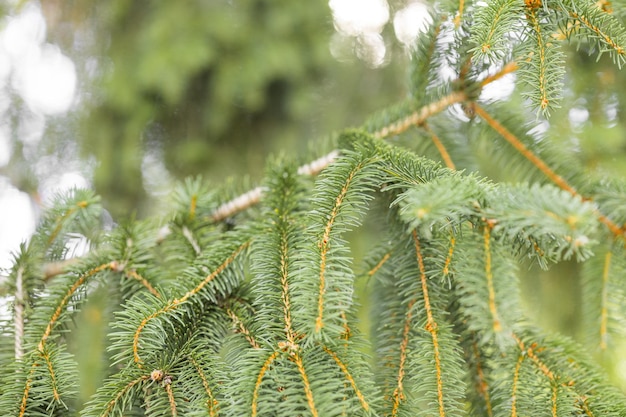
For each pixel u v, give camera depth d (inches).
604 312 28.1
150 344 24.2
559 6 24.5
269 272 24.9
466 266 24.0
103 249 28.8
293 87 39.1
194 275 25.9
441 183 23.0
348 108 41.5
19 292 27.5
